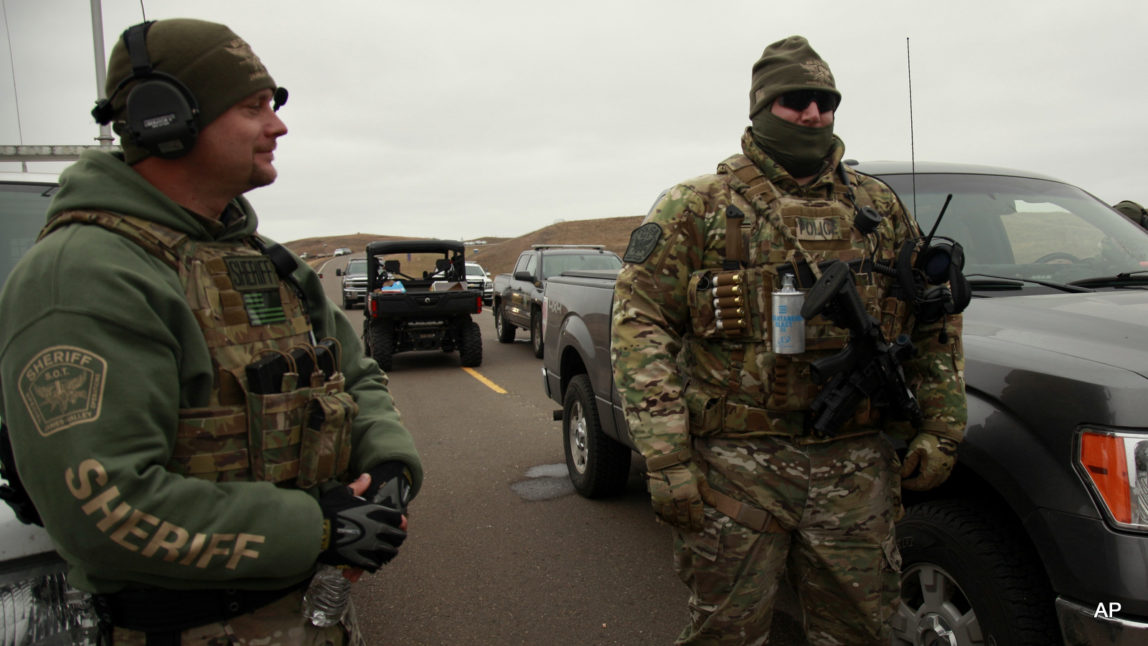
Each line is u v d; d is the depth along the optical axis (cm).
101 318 104
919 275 188
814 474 178
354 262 2259
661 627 291
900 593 213
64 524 102
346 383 163
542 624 295
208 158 125
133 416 104
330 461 129
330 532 121
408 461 149
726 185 186
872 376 173
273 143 134
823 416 170
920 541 219
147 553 104
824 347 175
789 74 176
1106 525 174
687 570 193
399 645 280
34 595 164
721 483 183
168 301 113
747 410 180
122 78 122
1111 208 358
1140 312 231
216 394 119
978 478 218
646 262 186
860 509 182
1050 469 187
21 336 104
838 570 181
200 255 122
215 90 122
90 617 167
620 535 382
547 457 539
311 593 130
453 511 425
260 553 112
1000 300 263
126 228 115
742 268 180
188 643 121
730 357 182
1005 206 335
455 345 1010
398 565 351
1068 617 179
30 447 102
